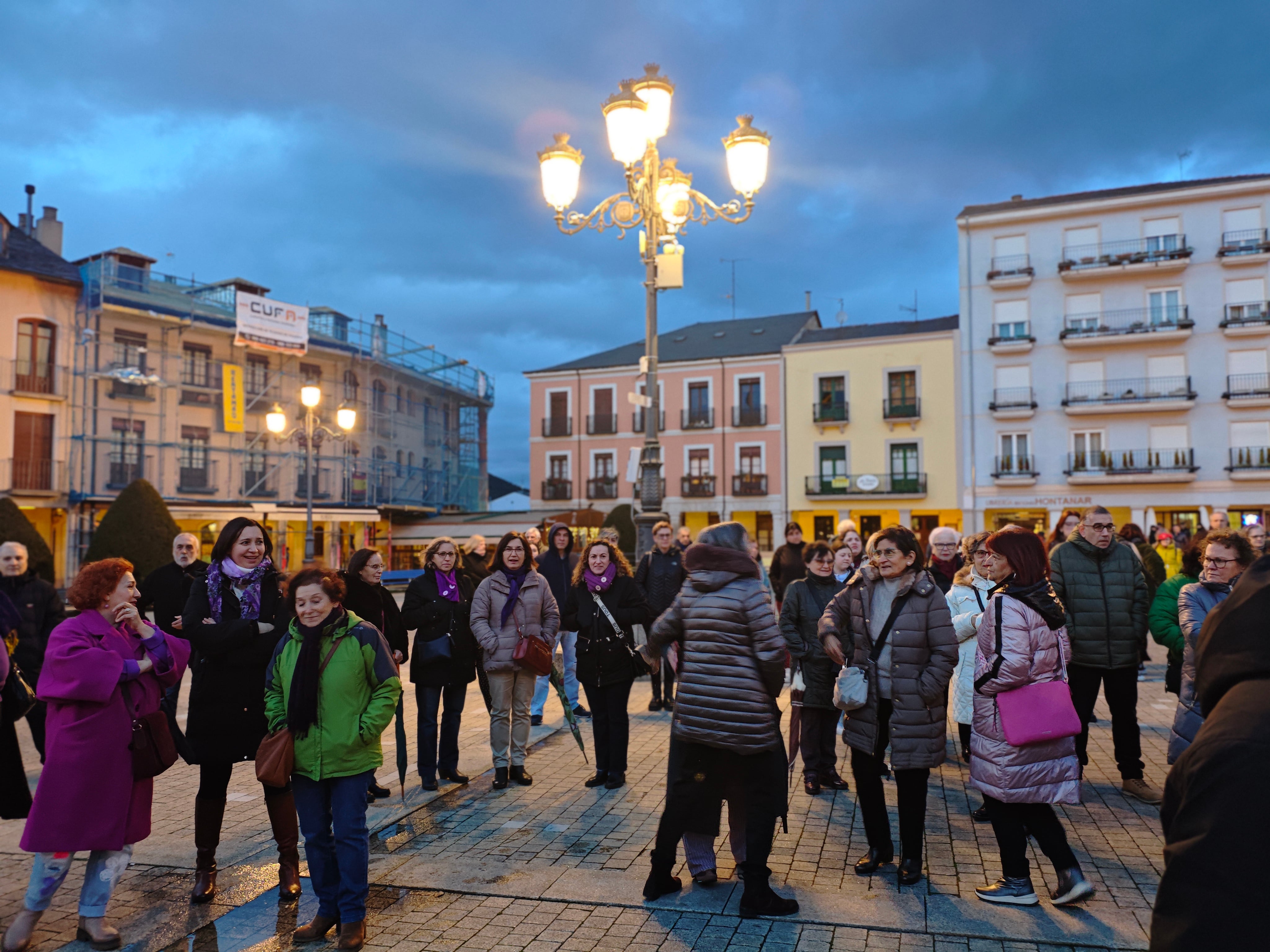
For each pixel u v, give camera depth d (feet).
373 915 12.30
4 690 13.91
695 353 131.13
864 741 13.57
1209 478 105.40
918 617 13.29
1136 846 14.62
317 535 112.88
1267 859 2.88
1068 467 110.52
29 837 11.28
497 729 19.15
